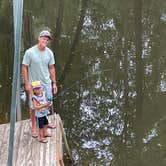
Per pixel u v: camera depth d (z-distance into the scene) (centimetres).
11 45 1426
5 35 1502
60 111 1026
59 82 1187
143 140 905
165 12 1712
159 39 1490
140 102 1072
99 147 877
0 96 1077
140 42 1461
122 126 962
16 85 441
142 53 1384
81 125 962
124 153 855
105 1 1842
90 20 1708
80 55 1387
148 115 1006
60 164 675
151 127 955
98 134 928
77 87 1152
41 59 638
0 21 1595
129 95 1113
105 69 1264
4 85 1142
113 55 1379
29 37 1467
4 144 684
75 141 898
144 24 1625
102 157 841
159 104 1052
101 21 1691
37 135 691
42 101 651
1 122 935
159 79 1198
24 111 948
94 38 1536
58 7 1741
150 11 1722
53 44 1482
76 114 1012
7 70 1234
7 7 1681
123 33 1565
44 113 665
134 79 1208
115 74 1234
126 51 1405
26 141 686
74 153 848
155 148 871
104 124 973
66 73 1248
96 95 1108
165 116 997
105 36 1548
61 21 1622
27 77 646
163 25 1605
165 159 834
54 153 654
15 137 697
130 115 1010
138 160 833
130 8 1758
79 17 1733
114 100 1087
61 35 1585
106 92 1124
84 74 1236
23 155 652
